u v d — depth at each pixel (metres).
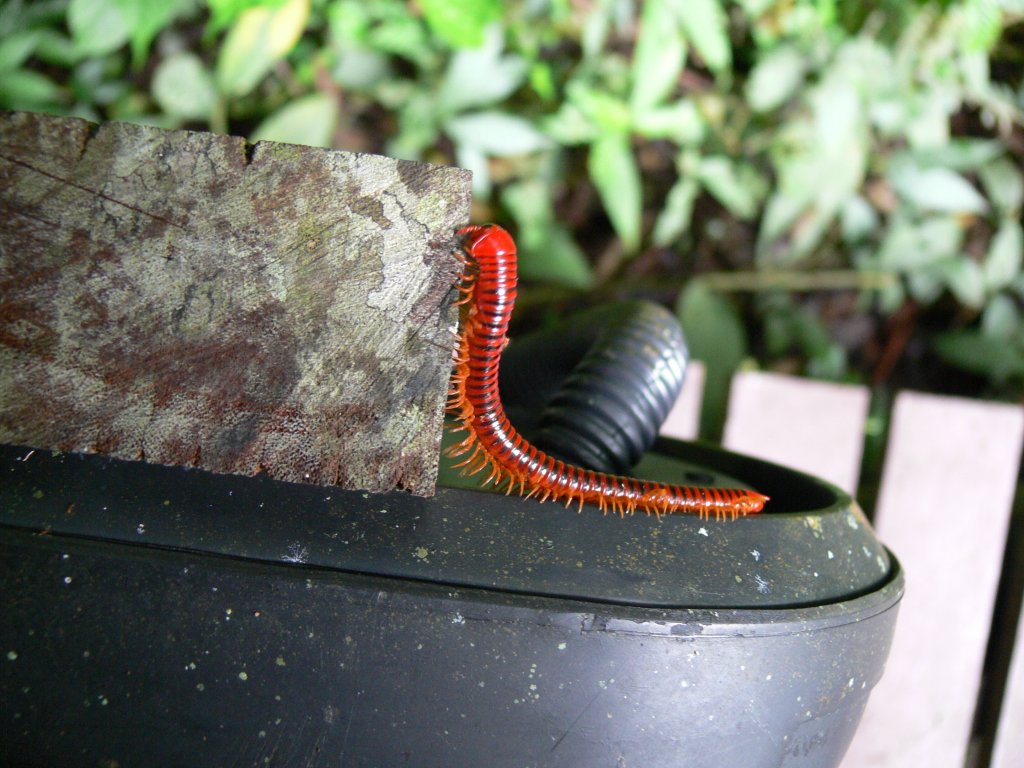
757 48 0.95
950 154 0.96
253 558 0.33
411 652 0.33
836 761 0.39
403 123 0.89
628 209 0.88
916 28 0.89
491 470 0.40
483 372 0.35
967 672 0.70
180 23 0.88
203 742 0.33
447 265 0.34
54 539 0.33
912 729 0.70
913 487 0.68
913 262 1.00
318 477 0.35
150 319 0.34
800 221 0.98
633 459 0.42
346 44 0.86
